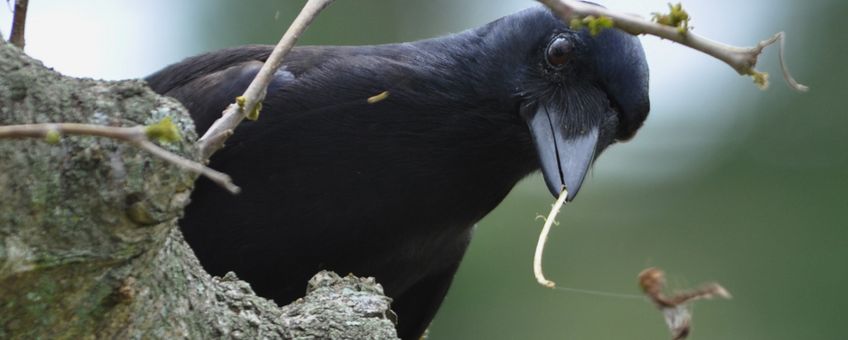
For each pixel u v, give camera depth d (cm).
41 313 611
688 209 1680
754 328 1634
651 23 681
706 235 1675
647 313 1594
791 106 1745
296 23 719
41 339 622
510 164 1136
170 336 679
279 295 1126
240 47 1228
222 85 1138
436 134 1098
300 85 1082
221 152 1062
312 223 1078
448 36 1152
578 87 1128
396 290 1192
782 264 1667
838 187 1688
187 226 1070
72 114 609
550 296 1605
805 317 1636
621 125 1141
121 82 631
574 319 1608
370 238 1100
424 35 1802
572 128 1109
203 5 1722
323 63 1109
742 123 1738
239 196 1064
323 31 1773
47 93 604
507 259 1611
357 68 1098
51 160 587
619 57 1123
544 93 1123
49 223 591
